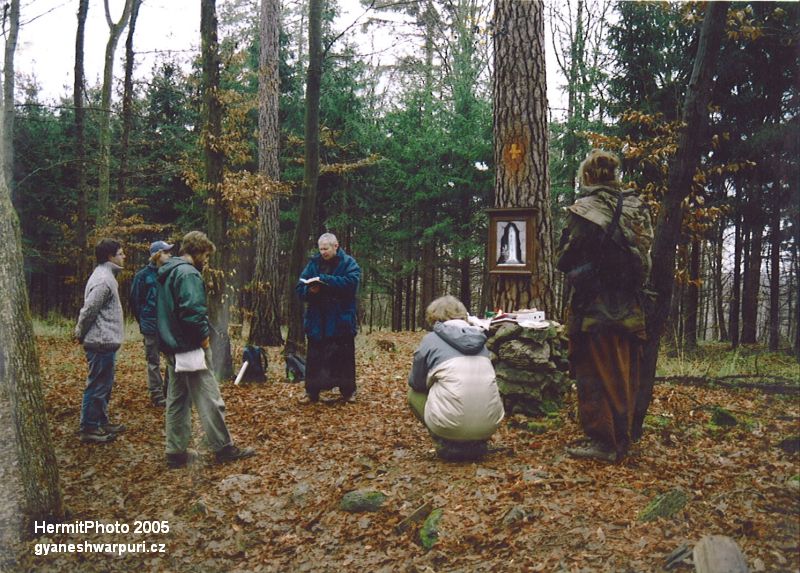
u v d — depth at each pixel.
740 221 11.99
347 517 4.22
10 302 4.24
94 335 6.05
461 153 21.64
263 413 6.93
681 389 6.10
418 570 3.42
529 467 4.39
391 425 6.18
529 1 6.45
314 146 10.11
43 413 4.39
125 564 3.99
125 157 18.33
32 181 21.88
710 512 3.35
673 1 11.36
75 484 5.10
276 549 4.02
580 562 3.11
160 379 7.46
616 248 4.08
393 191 23.84
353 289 7.26
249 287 13.73
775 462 3.67
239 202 9.44
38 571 3.94
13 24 11.42
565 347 5.84
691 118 4.29
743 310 13.28
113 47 15.89
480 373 4.70
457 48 20.88
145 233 23.59
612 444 4.29
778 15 7.57
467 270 23.66
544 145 6.49
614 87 14.23
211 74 9.16
